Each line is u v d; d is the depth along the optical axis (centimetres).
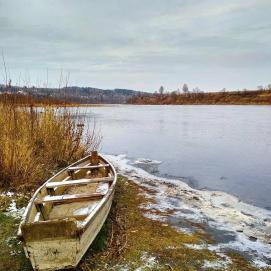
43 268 366
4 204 584
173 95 11944
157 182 865
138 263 430
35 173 708
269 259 456
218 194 770
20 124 859
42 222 353
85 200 547
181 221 588
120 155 1275
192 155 1269
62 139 935
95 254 440
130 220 581
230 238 522
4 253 437
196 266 430
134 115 4031
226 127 2284
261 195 768
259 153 1298
